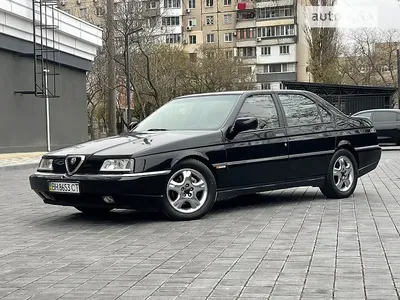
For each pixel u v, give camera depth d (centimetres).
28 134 2383
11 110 2267
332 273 470
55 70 2595
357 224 688
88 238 645
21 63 2330
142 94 4891
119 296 425
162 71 5019
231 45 8775
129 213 819
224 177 766
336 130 911
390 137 2464
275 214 776
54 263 532
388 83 6256
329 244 578
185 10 8938
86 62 2903
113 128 3086
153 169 705
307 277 459
